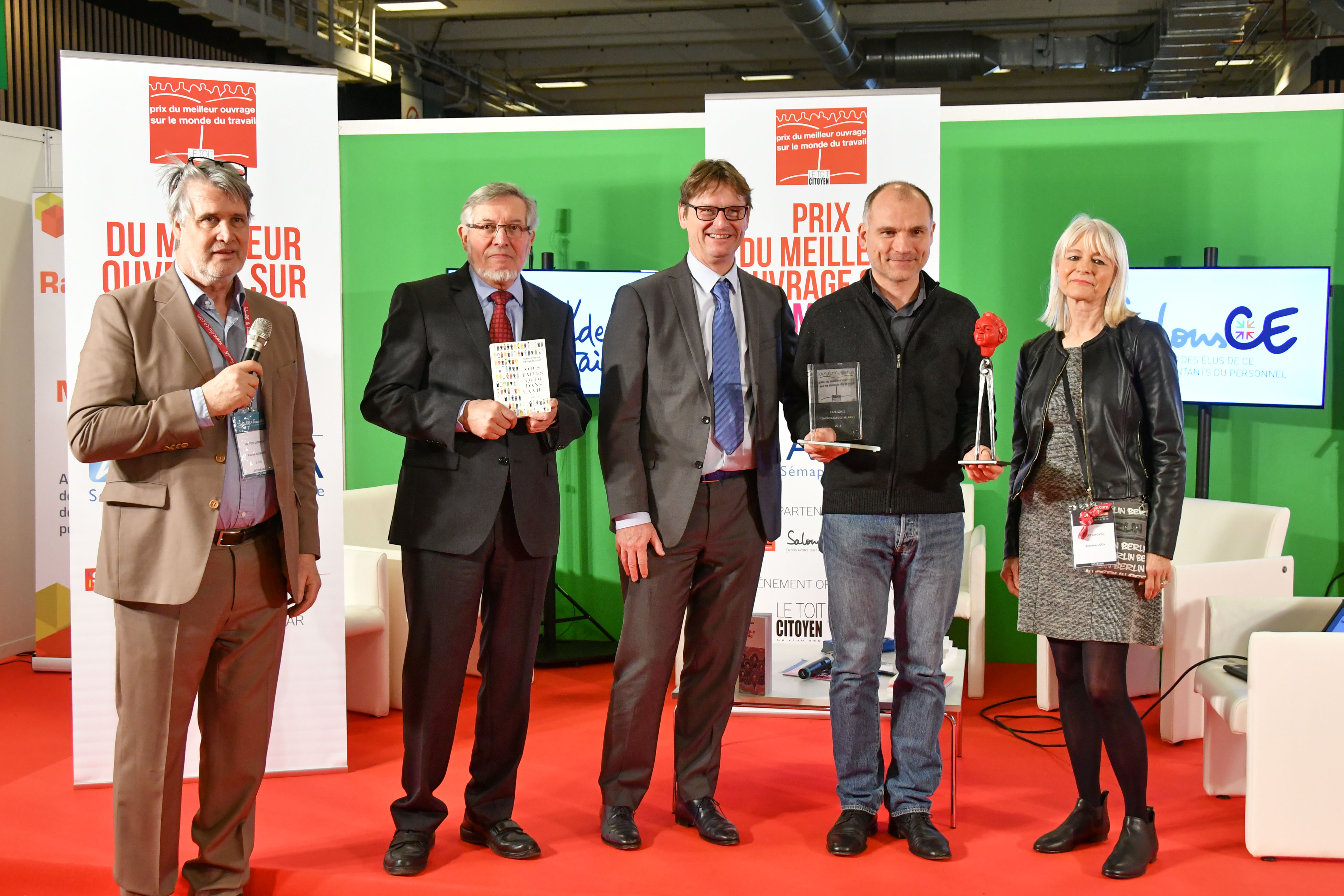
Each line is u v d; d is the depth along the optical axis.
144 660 2.26
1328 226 4.72
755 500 2.78
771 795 3.22
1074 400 2.64
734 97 4.09
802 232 4.07
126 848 2.30
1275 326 4.50
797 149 4.06
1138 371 2.60
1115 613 2.56
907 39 8.91
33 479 5.06
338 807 3.12
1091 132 4.86
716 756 2.93
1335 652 2.71
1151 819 2.65
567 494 5.24
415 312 2.68
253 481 2.35
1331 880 2.62
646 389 2.76
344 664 3.45
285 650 3.40
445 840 2.83
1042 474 2.70
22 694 4.42
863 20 8.86
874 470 2.66
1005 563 2.88
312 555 2.54
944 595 2.70
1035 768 3.48
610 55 10.20
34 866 2.72
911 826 2.74
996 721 4.04
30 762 3.60
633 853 2.74
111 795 3.24
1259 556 4.04
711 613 2.82
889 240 2.64
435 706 2.61
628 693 2.78
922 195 2.67
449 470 2.60
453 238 5.21
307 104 3.34
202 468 2.26
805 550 4.12
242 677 2.41
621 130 5.08
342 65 7.82
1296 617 3.27
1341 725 2.72
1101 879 2.60
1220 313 4.56
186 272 2.34
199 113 3.25
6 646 4.95
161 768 2.29
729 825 2.81
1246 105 4.73
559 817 3.02
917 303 2.71
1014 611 4.99
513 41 9.60
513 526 2.63
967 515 4.60
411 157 5.21
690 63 10.37
